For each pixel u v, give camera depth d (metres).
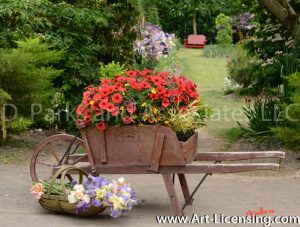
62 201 5.39
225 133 10.20
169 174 5.50
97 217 5.51
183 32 34.28
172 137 5.43
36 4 9.12
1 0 8.94
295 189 6.59
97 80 9.98
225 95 15.29
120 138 5.54
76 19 9.72
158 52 16.22
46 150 8.56
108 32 10.88
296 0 9.79
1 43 8.81
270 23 10.14
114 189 5.32
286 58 9.13
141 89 5.49
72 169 5.59
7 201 5.98
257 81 10.23
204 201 6.12
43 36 9.34
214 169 5.41
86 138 5.62
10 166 7.55
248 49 10.47
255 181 6.98
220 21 28.41
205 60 24.67
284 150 8.44
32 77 8.20
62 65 9.64
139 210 5.78
